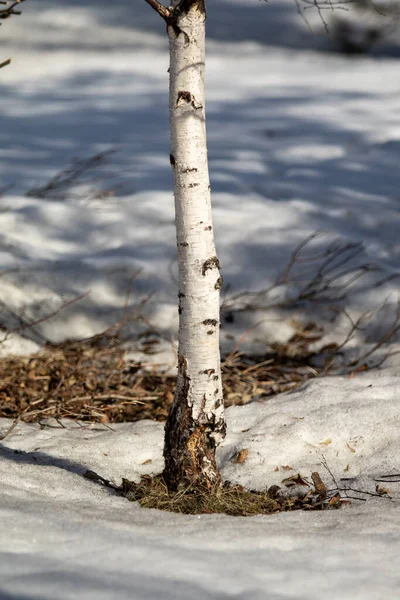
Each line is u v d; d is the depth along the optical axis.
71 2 18.44
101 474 4.01
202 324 3.73
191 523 3.40
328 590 2.96
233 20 18.03
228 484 4.00
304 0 3.94
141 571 2.95
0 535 3.07
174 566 2.99
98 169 7.55
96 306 5.58
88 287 5.66
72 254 5.92
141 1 19.02
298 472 4.09
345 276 5.75
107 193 6.88
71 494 3.75
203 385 3.78
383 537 3.35
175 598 2.85
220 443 4.02
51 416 4.59
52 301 5.58
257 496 3.87
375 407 4.43
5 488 3.59
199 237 3.67
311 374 5.12
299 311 5.57
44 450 4.16
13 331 5.37
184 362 3.78
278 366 5.22
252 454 4.17
